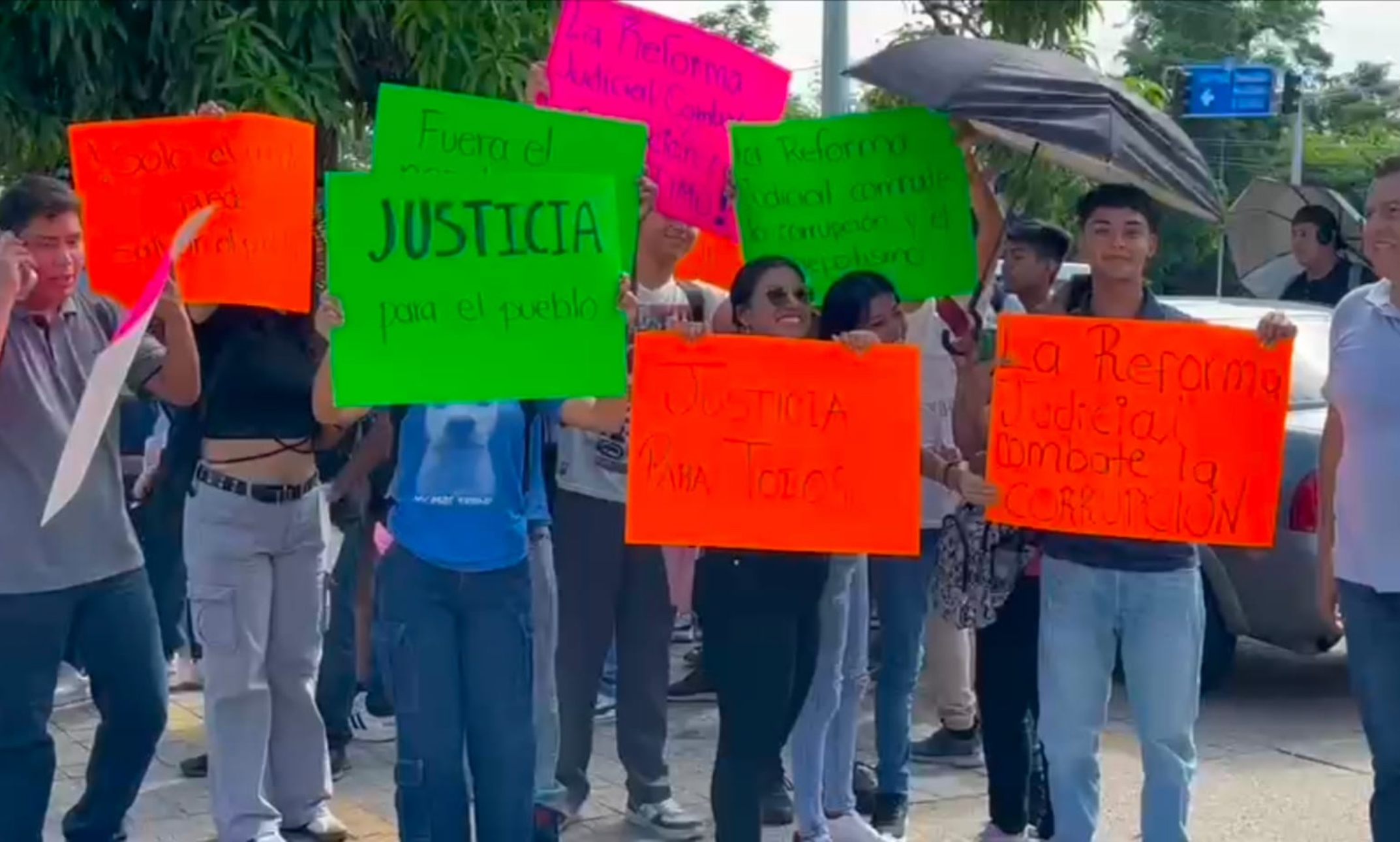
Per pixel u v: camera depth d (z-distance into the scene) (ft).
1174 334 15.38
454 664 15.10
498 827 15.20
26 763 15.12
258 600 17.62
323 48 24.12
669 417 15.26
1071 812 15.97
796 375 15.21
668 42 18.90
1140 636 15.67
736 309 16.24
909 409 15.20
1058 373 15.61
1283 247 35.65
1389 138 116.57
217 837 18.34
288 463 17.65
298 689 18.34
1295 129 117.70
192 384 16.19
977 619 17.34
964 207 18.35
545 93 19.79
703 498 15.30
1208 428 15.37
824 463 15.26
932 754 22.41
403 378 14.57
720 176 19.08
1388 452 14.98
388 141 15.98
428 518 15.02
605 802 20.25
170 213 16.57
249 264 16.67
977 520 17.38
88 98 23.63
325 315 14.47
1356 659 15.43
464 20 24.31
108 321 15.83
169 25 23.36
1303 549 24.32
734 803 15.40
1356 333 15.29
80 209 15.46
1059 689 15.89
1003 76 16.17
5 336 14.44
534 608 17.46
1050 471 15.66
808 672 16.05
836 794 18.30
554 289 14.73
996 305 20.79
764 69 19.17
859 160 18.31
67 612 15.21
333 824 18.65
